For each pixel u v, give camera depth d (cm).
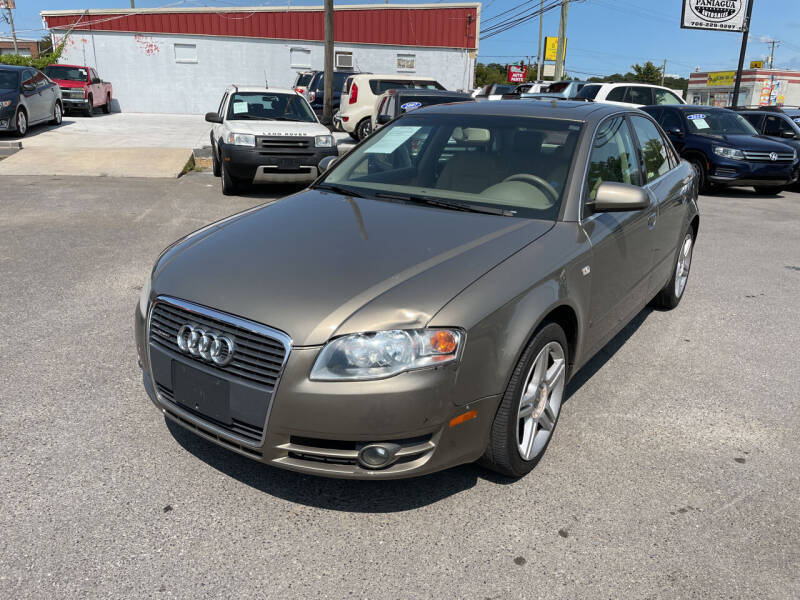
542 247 296
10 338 423
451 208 338
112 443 308
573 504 280
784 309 557
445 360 240
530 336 270
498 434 271
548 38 3406
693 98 6956
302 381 235
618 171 391
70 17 2525
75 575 228
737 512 278
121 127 1827
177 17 2547
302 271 264
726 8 2005
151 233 723
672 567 245
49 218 780
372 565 240
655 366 431
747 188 1411
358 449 242
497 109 403
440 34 2642
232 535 252
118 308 485
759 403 381
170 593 222
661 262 461
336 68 2642
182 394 266
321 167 431
